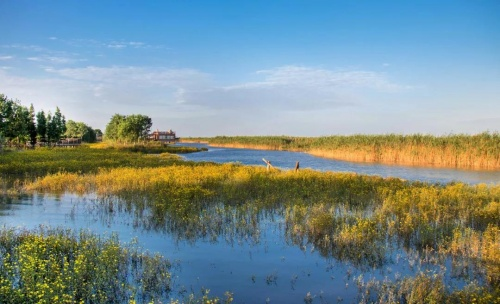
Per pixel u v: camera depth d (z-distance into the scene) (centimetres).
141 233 1291
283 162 5100
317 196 1809
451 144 4662
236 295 847
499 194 1861
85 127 11562
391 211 1527
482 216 1420
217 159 5666
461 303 773
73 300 774
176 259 1053
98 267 899
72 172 2714
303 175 2472
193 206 1557
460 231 1192
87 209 1630
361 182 2227
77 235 1219
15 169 2759
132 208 1630
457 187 2083
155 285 878
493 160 4197
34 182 2252
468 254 1059
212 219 1391
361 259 1059
